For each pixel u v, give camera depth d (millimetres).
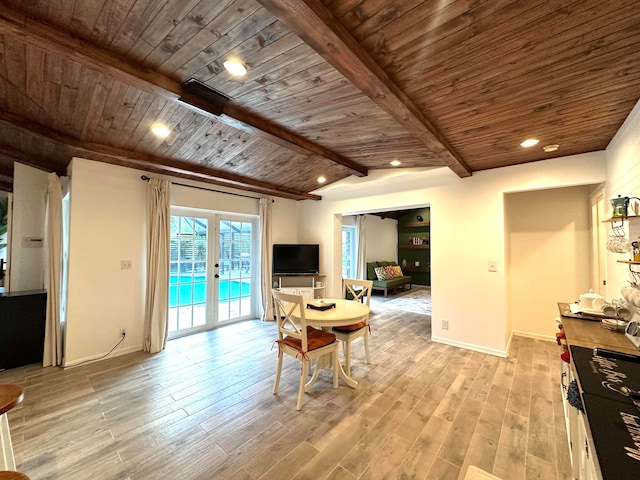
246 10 1379
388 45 1464
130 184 3607
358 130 2795
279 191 5031
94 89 2152
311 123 2648
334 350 2729
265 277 5129
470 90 1852
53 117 2508
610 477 664
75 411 2309
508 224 4277
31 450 1870
